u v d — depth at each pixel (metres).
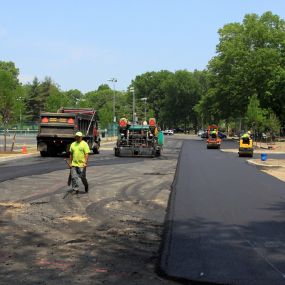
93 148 36.78
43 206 12.47
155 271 6.95
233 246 8.42
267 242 8.73
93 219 10.88
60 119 32.22
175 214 11.38
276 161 29.09
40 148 32.25
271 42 77.56
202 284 6.41
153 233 9.49
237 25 81.00
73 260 7.51
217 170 23.00
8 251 8.02
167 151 42.53
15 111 35.25
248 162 28.33
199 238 9.01
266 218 10.97
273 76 73.38
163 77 160.12
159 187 16.61
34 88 123.06
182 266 7.20
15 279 6.53
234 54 76.19
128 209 12.24
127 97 158.62
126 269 7.04
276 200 13.56
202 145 57.22
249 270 7.03
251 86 75.19
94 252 8.00
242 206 12.55
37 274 6.76
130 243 8.65
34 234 9.29
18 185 16.62
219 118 87.69
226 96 79.44
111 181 18.27
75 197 14.09
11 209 11.98
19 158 30.91
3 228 9.80
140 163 27.55
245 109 77.81
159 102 155.38
